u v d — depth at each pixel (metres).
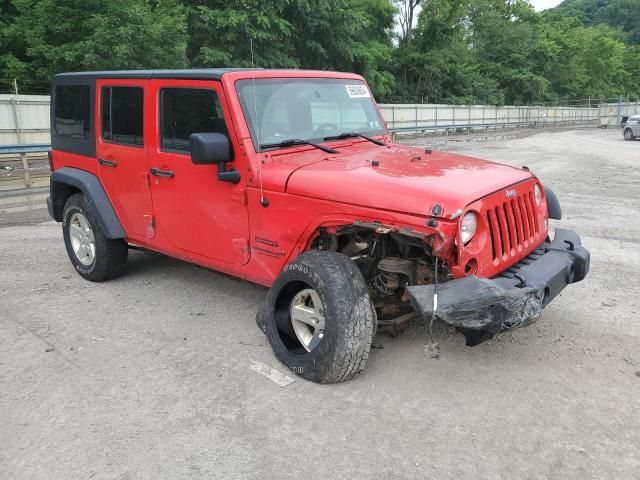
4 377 3.89
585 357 4.07
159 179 4.82
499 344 4.29
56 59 19.69
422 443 3.10
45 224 8.78
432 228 3.26
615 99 74.81
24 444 3.14
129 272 6.21
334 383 3.72
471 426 3.25
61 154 6.01
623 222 8.43
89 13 19.64
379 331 4.29
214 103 4.25
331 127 4.75
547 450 3.02
